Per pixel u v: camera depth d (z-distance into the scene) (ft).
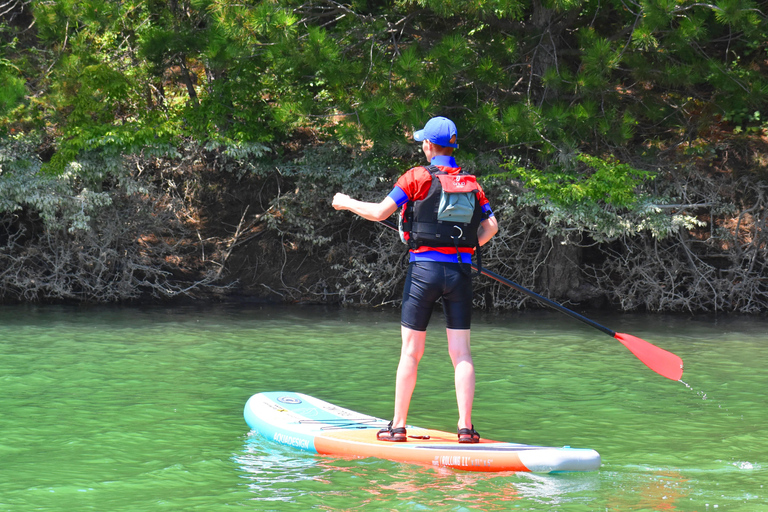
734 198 66.95
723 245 65.87
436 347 44.55
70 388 32.45
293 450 23.54
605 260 66.49
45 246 64.03
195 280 66.54
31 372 35.63
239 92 64.13
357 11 62.49
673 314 62.23
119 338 46.03
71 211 59.98
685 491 19.48
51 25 61.93
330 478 20.43
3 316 54.29
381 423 25.44
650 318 59.67
